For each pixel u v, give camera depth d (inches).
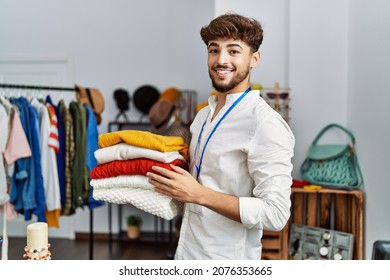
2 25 165.8
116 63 162.6
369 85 87.0
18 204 103.3
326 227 99.0
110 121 163.3
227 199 42.4
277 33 106.6
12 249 147.8
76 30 163.2
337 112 103.3
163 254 142.6
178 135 61.1
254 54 46.0
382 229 80.5
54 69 164.7
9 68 166.2
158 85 161.8
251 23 43.6
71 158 113.0
